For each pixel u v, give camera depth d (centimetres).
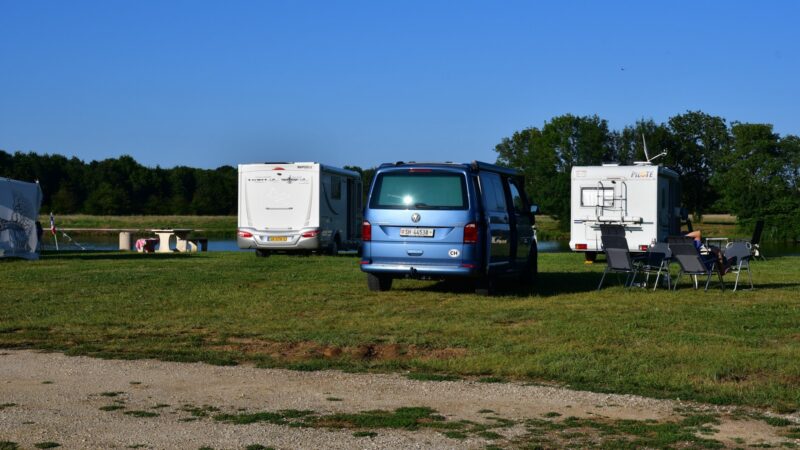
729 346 933
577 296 1434
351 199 2756
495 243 1450
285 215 2466
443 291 1498
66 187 11131
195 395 719
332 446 572
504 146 9225
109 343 962
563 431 611
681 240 1508
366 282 1619
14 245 2238
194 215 10800
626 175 2312
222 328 1064
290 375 800
